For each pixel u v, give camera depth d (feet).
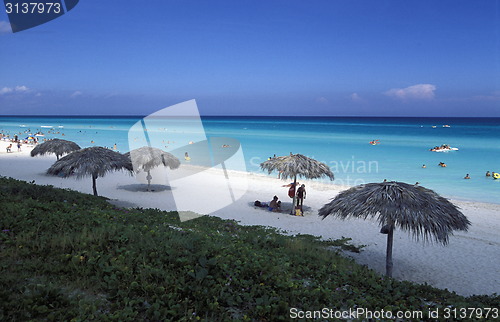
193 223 37.04
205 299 16.02
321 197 77.41
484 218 62.28
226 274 18.66
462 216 32.94
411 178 104.17
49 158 120.26
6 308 13.21
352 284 22.89
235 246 26.50
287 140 237.25
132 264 18.26
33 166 101.35
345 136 276.21
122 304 14.97
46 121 578.66
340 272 24.79
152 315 14.44
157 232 24.59
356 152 167.94
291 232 49.73
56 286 15.40
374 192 33.35
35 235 21.03
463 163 133.59
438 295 24.36
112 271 17.29
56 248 19.48
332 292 19.98
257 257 22.75
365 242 47.29
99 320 13.52
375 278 25.16
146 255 19.51
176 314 14.57
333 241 45.57
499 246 47.19
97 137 247.09
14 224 22.24
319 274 23.31
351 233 51.31
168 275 17.31
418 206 31.50
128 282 16.52
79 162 52.85
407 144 208.33
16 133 280.10
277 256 26.17
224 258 20.57
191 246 21.06
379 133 316.19
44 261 17.93
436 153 164.35
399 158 147.02
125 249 19.71
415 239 49.37
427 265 39.96
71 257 18.43
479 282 35.47
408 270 38.32
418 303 20.34
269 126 448.24
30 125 429.79
